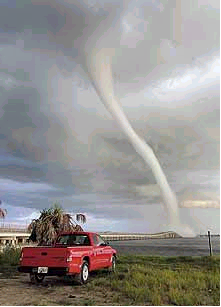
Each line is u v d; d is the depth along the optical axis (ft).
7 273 50.65
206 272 46.91
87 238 44.93
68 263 37.93
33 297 32.65
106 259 46.91
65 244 45.03
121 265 56.44
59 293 34.68
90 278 43.98
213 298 31.76
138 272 43.80
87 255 41.24
